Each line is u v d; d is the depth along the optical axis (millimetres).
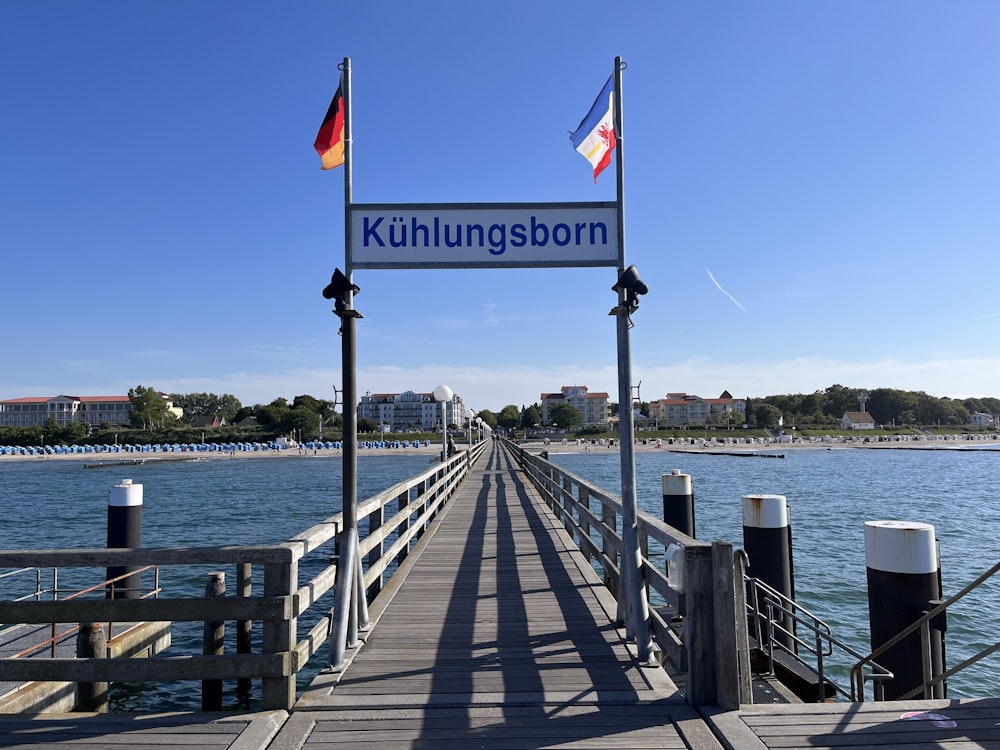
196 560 3717
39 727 3416
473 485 19859
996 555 16391
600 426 139250
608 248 4789
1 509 31406
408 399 177375
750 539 6969
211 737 3303
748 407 156625
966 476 47000
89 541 21594
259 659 3689
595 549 7270
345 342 4672
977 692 8078
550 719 3547
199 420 153375
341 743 3277
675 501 9078
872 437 122312
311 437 120688
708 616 3646
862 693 5430
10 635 7383
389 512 15961
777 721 3361
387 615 5844
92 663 3645
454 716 3607
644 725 3461
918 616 5152
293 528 23078
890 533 5309
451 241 4730
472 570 7848
